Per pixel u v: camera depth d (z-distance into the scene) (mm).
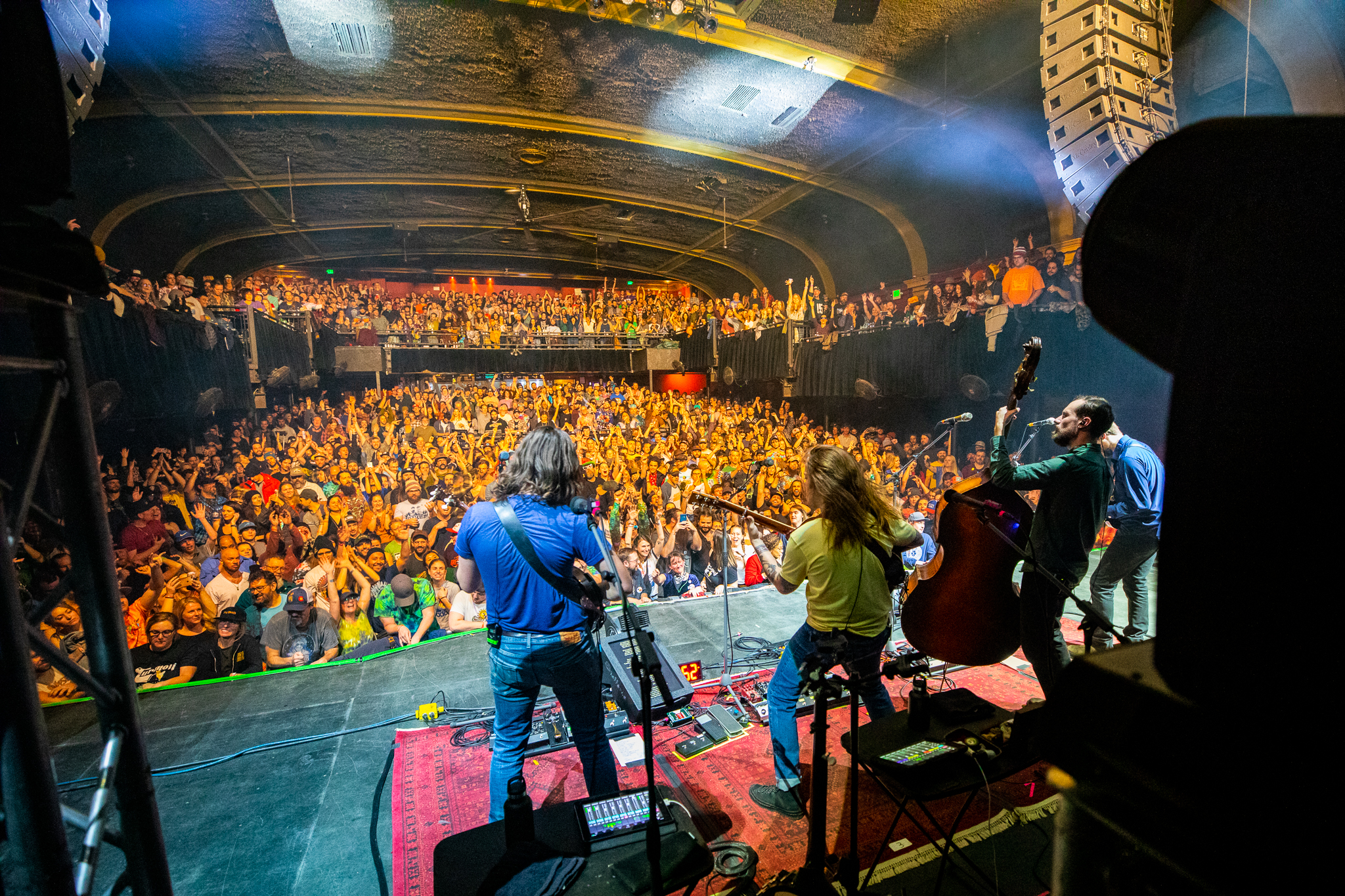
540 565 2098
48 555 4398
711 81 9531
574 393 19906
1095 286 540
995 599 2961
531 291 25312
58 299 1319
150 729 3537
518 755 2266
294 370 14062
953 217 12898
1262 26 6223
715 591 5879
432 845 2535
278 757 3217
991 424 8914
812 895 1757
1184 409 477
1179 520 481
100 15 2730
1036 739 625
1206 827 468
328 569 4918
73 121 2633
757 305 19156
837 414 13688
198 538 6371
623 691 3318
